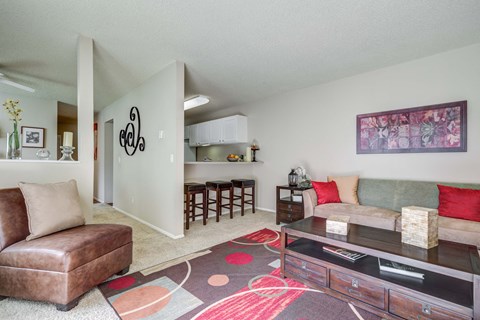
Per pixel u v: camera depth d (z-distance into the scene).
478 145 2.81
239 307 1.75
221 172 4.78
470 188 2.69
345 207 3.20
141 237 3.32
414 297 1.51
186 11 2.21
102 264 1.96
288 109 4.73
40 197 1.98
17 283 1.74
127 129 4.76
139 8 2.17
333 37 2.67
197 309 1.72
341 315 1.66
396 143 3.38
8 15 2.28
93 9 2.19
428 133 3.12
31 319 1.60
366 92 3.69
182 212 3.38
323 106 4.20
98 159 6.60
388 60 3.27
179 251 2.80
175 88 3.32
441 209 2.66
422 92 3.19
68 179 2.59
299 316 1.65
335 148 4.03
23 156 4.89
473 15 2.25
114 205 5.43
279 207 4.02
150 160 3.93
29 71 3.70
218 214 4.14
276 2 2.08
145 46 2.89
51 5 2.13
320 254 2.07
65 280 1.68
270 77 3.92
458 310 1.37
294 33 2.59
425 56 3.14
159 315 1.65
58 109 6.23
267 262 2.50
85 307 1.74
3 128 4.68
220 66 3.49
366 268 1.80
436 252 1.64
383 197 3.27
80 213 2.22
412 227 1.76
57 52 3.06
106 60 3.29
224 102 5.55
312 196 3.44
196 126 6.75
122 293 1.92
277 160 4.92
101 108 6.14
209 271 2.30
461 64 2.91
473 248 1.72
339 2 2.08
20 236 1.90
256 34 2.61
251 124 5.48
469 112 2.86
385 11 2.21
